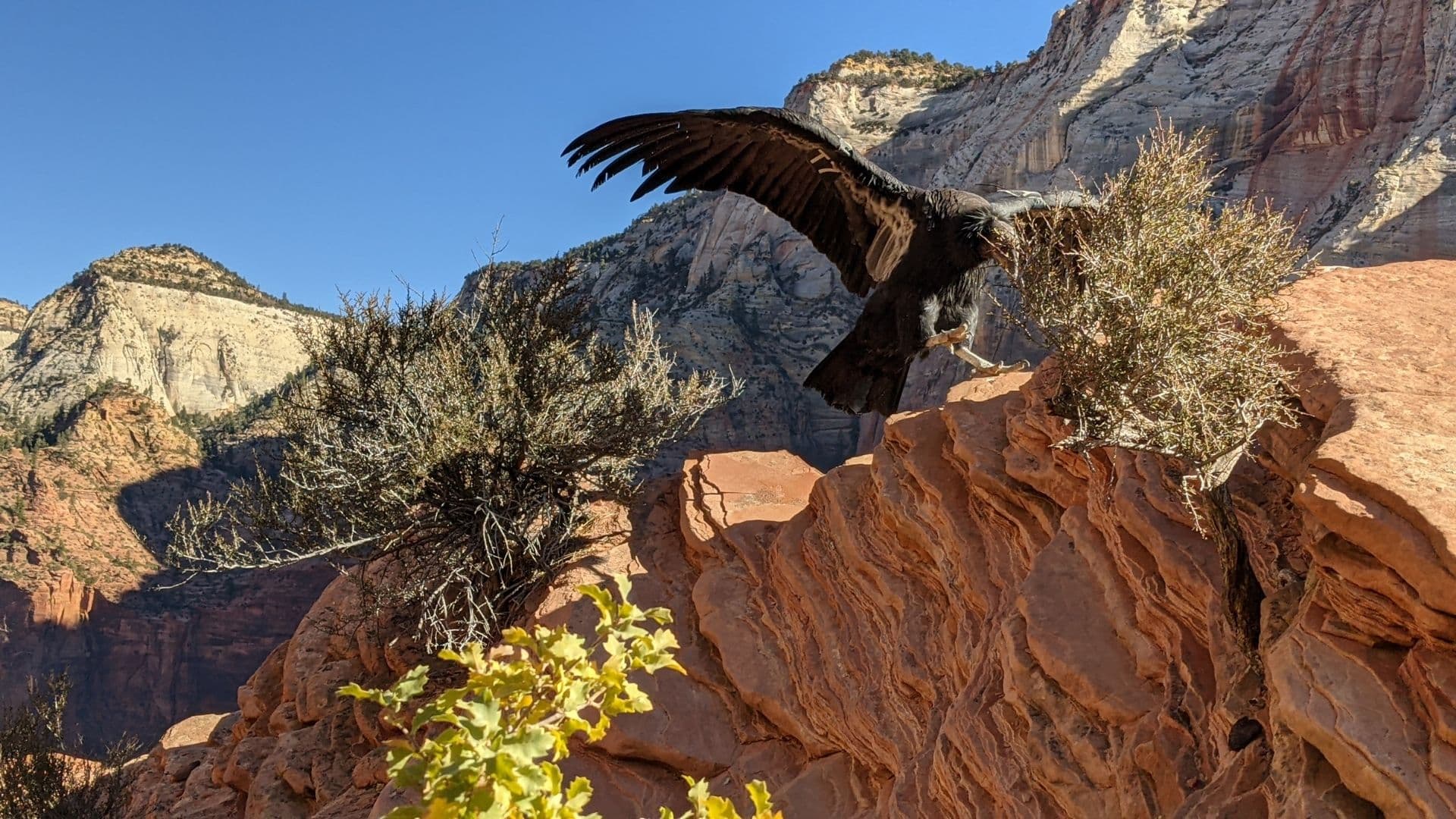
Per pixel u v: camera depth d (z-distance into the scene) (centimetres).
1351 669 547
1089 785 728
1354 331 773
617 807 1094
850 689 1052
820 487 1248
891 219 590
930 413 1198
